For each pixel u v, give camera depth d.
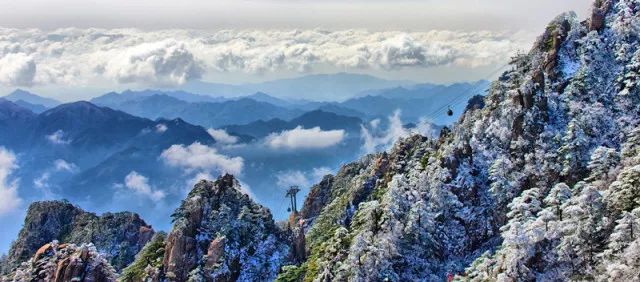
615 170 121.75
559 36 158.62
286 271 149.75
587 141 134.38
